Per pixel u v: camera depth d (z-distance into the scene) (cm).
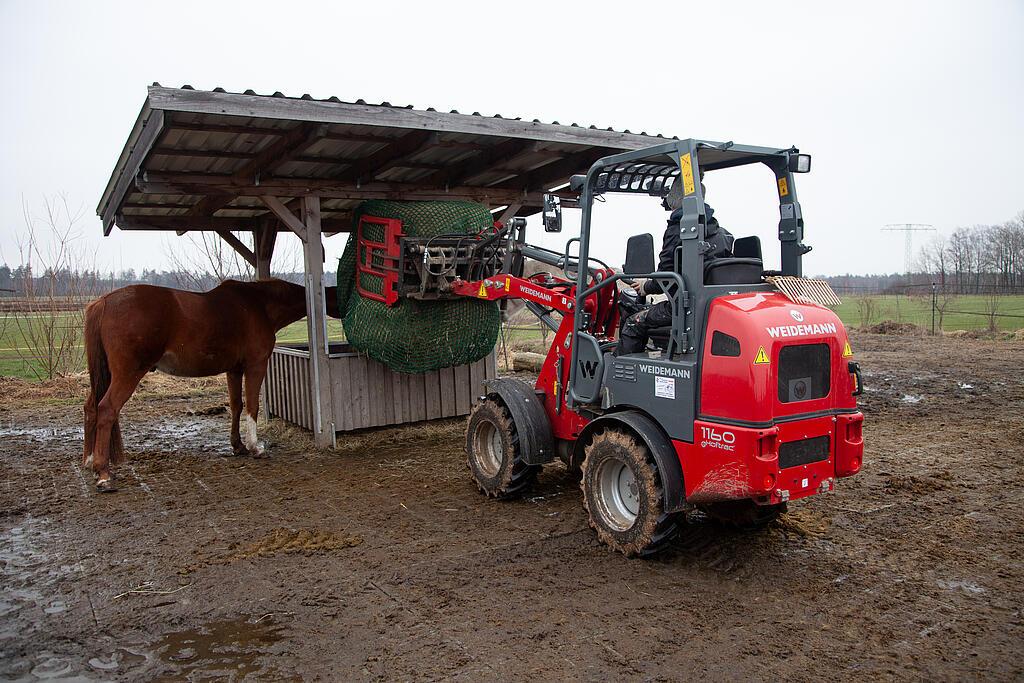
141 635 387
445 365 785
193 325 718
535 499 618
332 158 777
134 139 642
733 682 333
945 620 395
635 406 485
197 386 1302
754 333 413
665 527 462
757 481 410
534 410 584
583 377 540
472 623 394
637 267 496
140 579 460
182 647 373
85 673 348
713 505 528
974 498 606
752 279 474
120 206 829
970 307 2781
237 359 768
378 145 732
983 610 406
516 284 615
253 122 621
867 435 845
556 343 588
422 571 466
